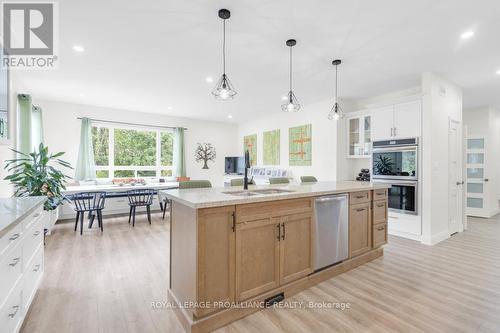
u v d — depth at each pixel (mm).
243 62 3244
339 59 3160
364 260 2928
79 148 5359
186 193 2193
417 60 3193
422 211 3680
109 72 3553
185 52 2949
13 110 3525
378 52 2969
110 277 2543
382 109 4168
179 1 2029
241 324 1819
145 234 4098
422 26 2406
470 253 3254
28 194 3324
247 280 1919
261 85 4180
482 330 1733
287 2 2057
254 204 1939
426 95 3611
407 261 2990
